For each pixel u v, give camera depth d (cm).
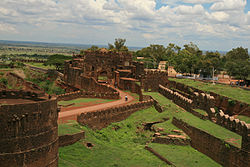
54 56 15662
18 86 9256
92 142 3816
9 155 2055
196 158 3541
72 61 11231
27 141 2133
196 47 19712
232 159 3147
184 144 4028
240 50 17412
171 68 14775
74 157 3241
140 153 3750
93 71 10194
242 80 10956
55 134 2416
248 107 5669
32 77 11612
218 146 3412
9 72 10406
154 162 3422
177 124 4609
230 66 11069
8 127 2041
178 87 9175
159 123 4912
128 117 5575
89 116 4541
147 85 7812
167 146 3969
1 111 2014
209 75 12331
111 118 5062
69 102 6219
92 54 10112
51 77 12200
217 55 15688
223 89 7650
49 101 2303
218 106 6750
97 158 3378
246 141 2942
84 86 9500
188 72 12862
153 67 16112
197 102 5047
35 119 2175
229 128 3859
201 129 3828
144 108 6094
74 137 3612
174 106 5703
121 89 9006
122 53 10462
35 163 2192
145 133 4812
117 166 3222
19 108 2080
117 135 4691
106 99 7069
